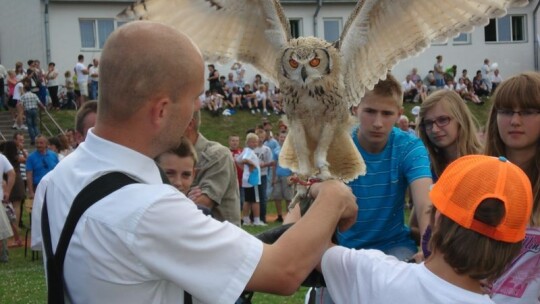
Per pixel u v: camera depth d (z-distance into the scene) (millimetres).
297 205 2457
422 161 3197
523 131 2805
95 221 1724
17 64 22109
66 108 22672
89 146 1854
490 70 27969
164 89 1774
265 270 1798
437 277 2049
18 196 11227
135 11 2467
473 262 1973
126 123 1806
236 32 2580
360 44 2484
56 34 25141
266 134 14273
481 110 26328
